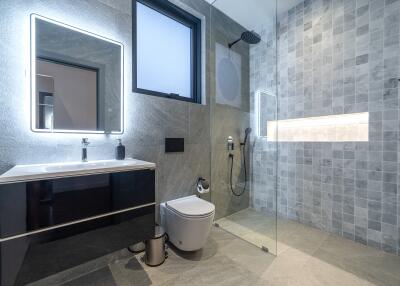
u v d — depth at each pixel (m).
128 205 1.19
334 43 1.93
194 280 1.35
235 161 2.36
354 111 1.81
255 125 2.30
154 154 1.77
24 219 0.88
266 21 2.26
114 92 1.54
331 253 1.67
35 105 1.23
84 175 1.03
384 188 1.67
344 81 1.87
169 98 1.93
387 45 1.62
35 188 0.90
